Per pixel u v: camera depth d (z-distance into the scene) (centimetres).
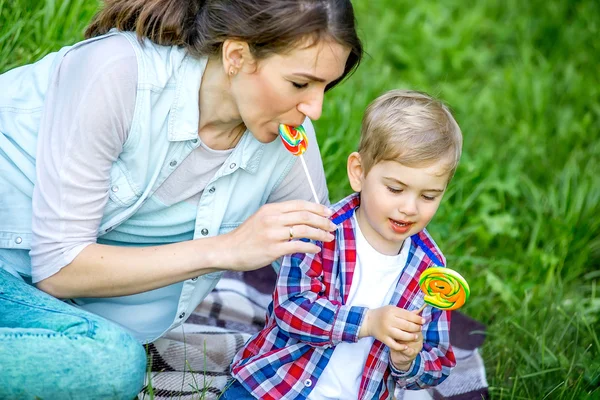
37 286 391
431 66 856
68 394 357
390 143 378
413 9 918
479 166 680
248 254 370
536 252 626
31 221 391
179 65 376
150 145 384
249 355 414
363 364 403
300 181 428
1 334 347
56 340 350
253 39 346
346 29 347
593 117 794
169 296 425
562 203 667
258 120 369
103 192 381
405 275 405
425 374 401
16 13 561
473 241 644
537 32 914
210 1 363
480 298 573
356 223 407
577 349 524
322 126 638
